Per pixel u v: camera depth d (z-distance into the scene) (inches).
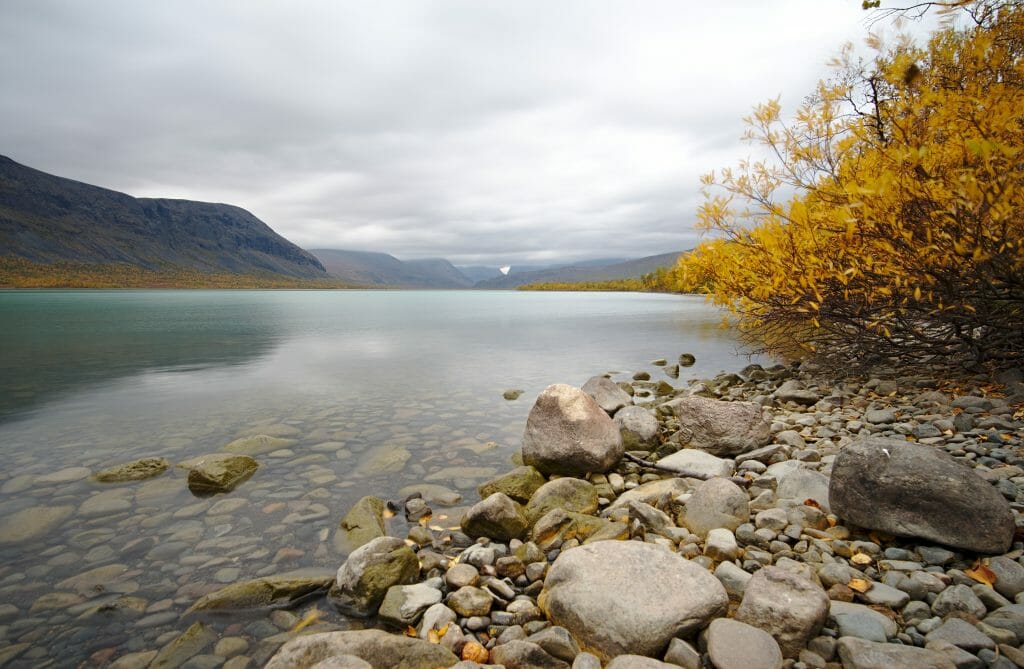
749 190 367.9
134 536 239.3
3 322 1727.4
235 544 231.8
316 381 674.2
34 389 617.9
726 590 170.2
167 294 6609.3
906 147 248.1
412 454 362.9
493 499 233.5
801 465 259.1
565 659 145.9
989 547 167.2
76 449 378.6
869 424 328.8
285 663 144.8
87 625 174.9
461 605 175.2
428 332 1446.9
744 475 271.0
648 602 151.4
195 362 852.0
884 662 122.4
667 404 466.9
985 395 344.8
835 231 309.7
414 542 228.8
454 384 652.1
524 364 829.8
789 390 445.1
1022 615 137.3
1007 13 249.4
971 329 361.4
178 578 204.2
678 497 248.2
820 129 339.3
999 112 222.2
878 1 216.8
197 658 158.1
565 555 178.5
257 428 435.8
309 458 354.9
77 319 1898.4
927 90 240.2
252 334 1381.6
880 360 453.4
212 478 297.4
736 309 409.1
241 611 181.6
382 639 150.9
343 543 231.6
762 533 198.5
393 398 563.5
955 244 259.4
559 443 301.1
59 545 231.3
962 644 129.7
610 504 266.1
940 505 177.2
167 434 419.8
